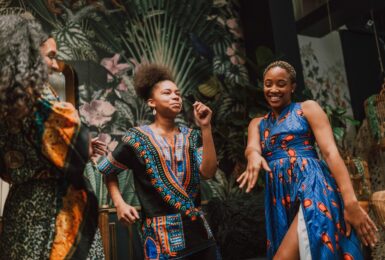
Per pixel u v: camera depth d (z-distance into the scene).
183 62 3.86
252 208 3.16
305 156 1.74
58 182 1.36
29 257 1.27
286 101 1.85
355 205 1.59
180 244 1.82
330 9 4.50
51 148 1.30
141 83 2.13
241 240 3.04
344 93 4.90
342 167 1.63
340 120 3.80
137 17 3.76
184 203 1.87
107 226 2.58
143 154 1.94
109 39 3.58
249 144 1.87
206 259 1.87
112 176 2.04
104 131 3.37
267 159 1.83
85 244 1.32
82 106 3.32
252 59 4.14
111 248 2.77
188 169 1.96
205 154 1.94
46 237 1.30
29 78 1.29
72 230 1.32
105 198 3.14
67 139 1.31
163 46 3.80
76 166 1.30
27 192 1.33
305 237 1.60
